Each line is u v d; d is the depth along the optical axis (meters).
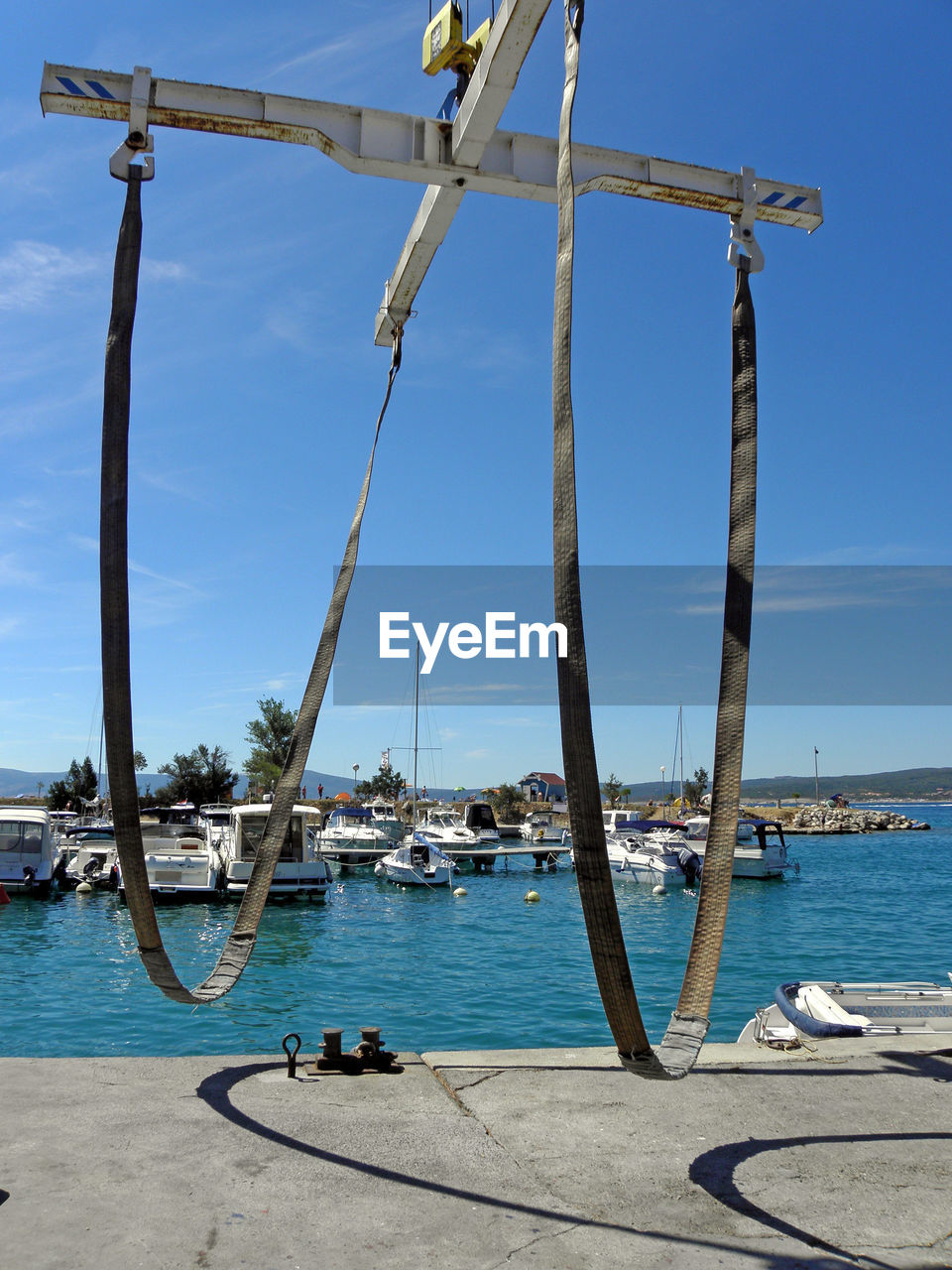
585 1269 2.43
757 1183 3.04
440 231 5.36
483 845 49.66
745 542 3.56
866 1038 4.91
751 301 4.30
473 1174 3.08
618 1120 3.65
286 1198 2.86
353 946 20.25
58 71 4.06
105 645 3.15
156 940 3.34
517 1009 13.67
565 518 2.24
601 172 4.79
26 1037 11.70
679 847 34.66
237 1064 4.39
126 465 3.26
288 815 4.27
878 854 57.59
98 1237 2.56
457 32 5.20
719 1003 14.06
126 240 3.60
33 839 27.44
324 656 4.44
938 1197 2.95
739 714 3.24
